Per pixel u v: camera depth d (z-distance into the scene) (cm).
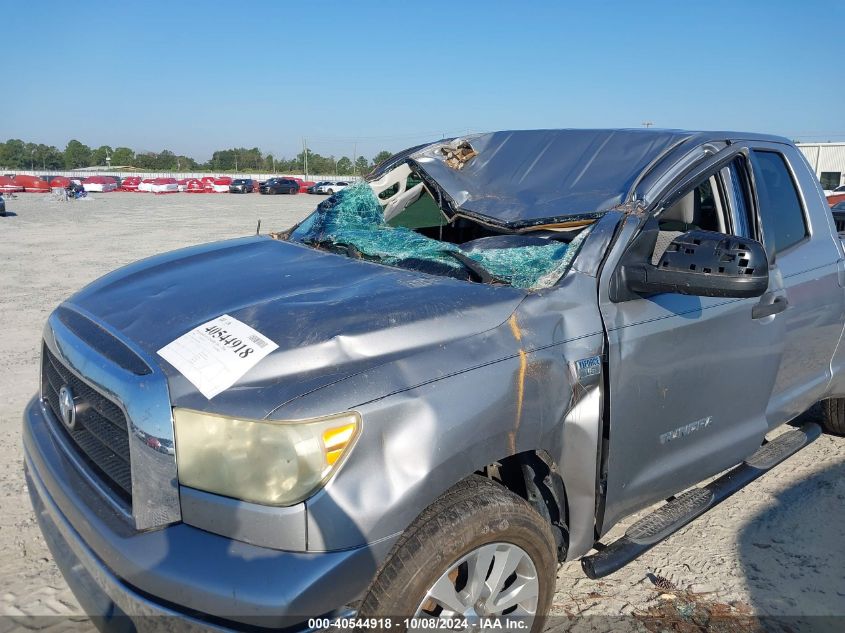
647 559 323
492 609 217
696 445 295
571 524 246
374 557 187
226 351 205
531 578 227
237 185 5344
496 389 212
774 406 344
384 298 232
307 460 183
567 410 233
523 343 226
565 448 235
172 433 190
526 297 239
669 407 274
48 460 236
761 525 354
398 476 191
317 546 181
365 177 398
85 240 1579
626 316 255
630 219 264
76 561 212
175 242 1552
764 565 320
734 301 296
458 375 208
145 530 193
